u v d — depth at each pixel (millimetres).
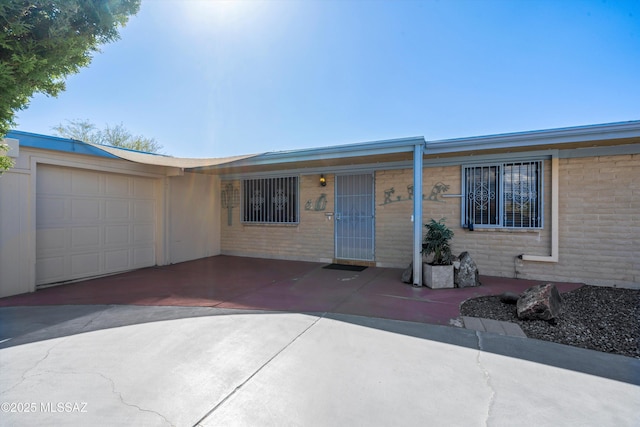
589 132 5441
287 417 2285
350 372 2918
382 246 8344
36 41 2246
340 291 5918
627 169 6039
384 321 4277
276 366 3025
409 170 8008
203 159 8031
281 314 4551
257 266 8633
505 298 5098
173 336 3746
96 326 4109
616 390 2625
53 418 2258
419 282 6270
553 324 4148
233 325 4105
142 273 7754
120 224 7891
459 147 6441
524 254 6809
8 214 5672
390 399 2504
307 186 9352
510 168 6980
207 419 2264
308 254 9359
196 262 9312
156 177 8672
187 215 9625
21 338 3723
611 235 6164
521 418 2268
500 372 2920
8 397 2514
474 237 7293
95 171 7316
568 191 6477
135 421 2230
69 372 2910
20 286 5812
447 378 2816
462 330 3973
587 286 6156
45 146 6105
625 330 3926
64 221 6723
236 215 10562
